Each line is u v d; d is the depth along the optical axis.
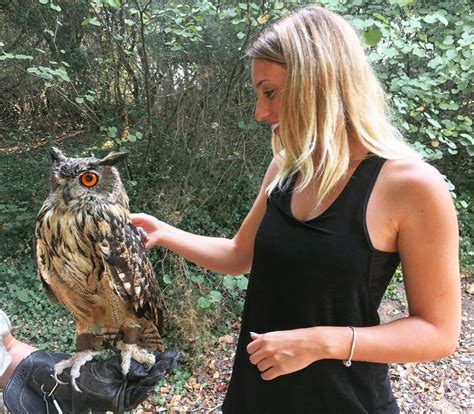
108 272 1.67
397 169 1.25
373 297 1.31
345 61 1.25
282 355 1.23
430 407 3.56
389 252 1.28
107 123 5.24
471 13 4.71
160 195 4.57
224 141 4.96
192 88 4.86
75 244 1.65
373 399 1.40
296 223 1.34
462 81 4.07
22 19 5.52
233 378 1.66
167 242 1.99
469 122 4.07
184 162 4.90
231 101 4.93
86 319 1.86
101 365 1.81
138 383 1.79
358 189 1.27
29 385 1.74
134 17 4.86
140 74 4.99
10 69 5.77
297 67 1.24
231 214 5.03
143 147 4.94
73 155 5.37
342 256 1.25
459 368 3.99
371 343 1.22
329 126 1.24
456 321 1.23
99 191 1.68
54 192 1.71
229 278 3.54
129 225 1.79
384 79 4.28
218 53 4.69
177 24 4.20
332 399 1.38
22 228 4.71
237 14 3.97
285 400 1.44
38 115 6.25
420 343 1.21
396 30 3.83
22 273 4.38
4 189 4.96
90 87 5.36
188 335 3.83
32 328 3.84
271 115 1.40
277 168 1.67
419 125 4.75
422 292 1.24
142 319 1.91
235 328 4.23
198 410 3.40
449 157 5.92
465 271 5.24
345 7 3.83
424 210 1.20
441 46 4.08
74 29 5.32
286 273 1.34
